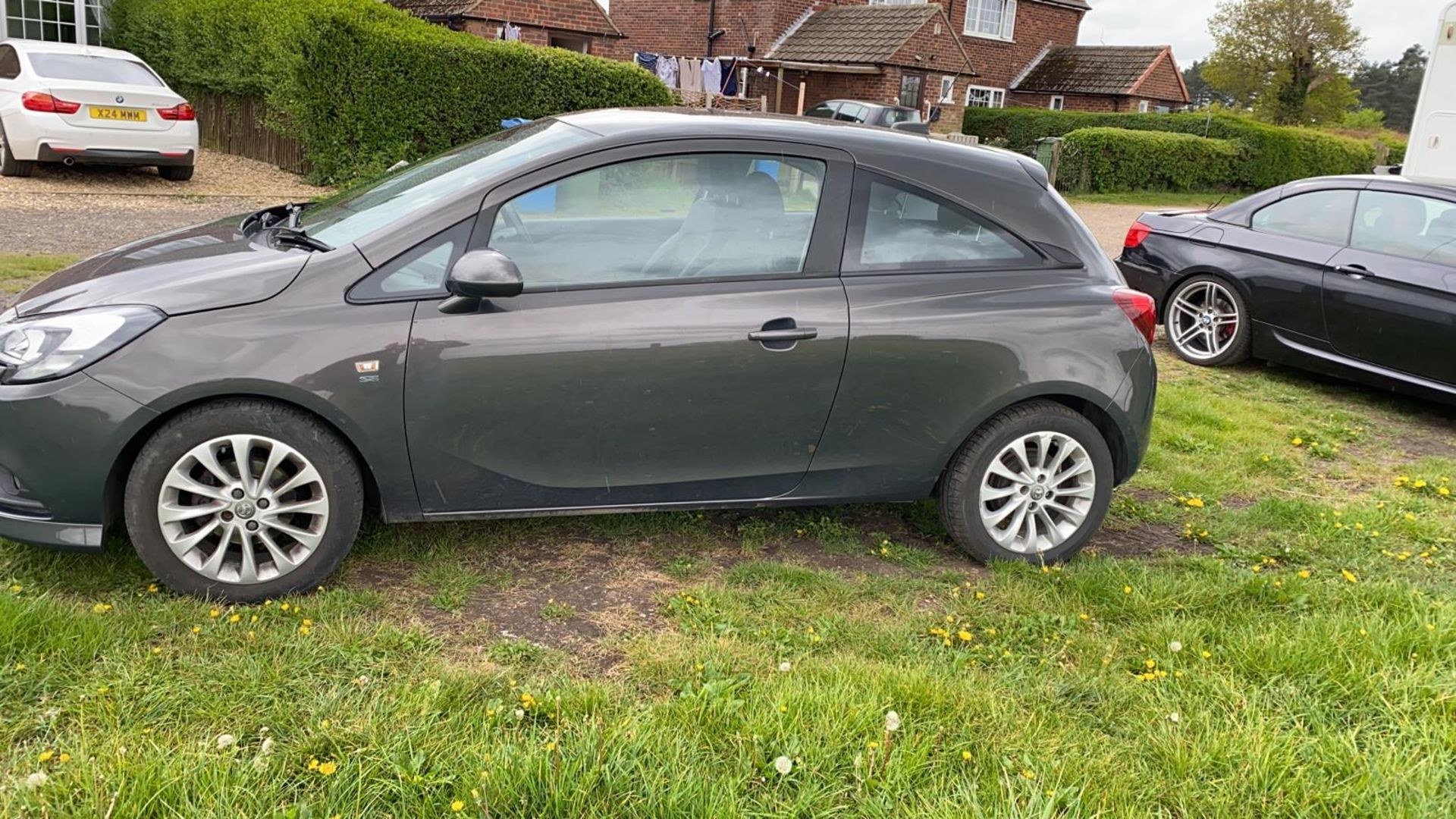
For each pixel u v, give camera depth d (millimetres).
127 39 19422
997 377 3922
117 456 3193
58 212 10562
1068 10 33812
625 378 3564
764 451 3828
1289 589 3930
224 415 3250
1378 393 7660
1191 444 5988
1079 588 3889
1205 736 2893
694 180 3711
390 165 13930
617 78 15438
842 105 21812
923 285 3877
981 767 2732
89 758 2486
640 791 2518
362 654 3111
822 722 2799
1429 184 7035
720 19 27938
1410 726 2969
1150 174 24547
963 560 4277
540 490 3668
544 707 2859
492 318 3443
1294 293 7352
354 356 3309
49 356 3156
